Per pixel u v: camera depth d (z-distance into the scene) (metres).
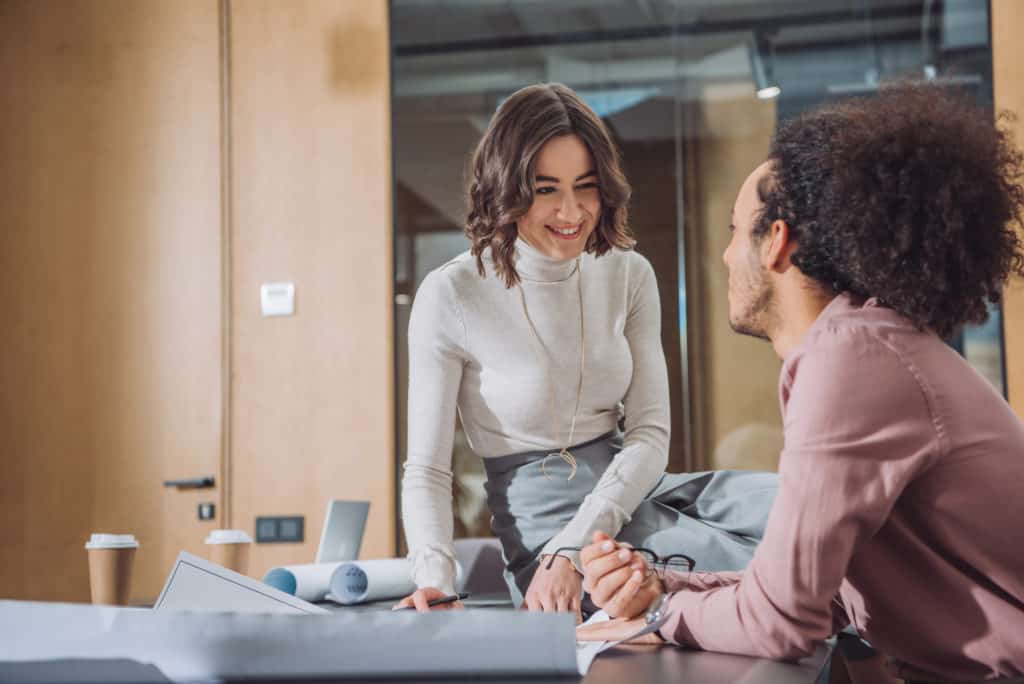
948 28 3.78
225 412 4.04
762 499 1.53
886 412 0.88
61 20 4.27
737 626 0.93
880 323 0.93
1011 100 3.68
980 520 0.89
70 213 4.20
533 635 0.69
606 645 0.98
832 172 0.94
